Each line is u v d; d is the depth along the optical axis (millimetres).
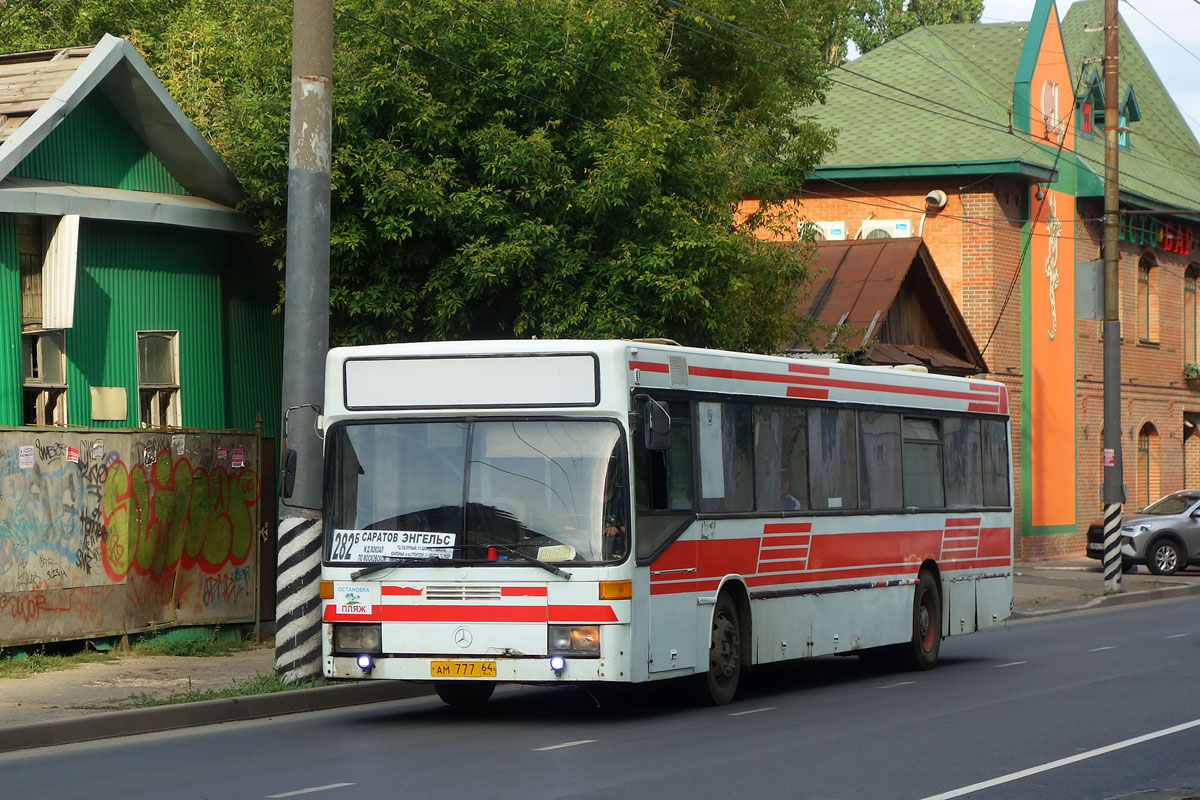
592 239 33062
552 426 21469
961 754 18844
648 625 21547
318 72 25469
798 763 18172
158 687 24859
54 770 18359
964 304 60656
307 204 25422
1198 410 79938
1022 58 65125
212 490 31844
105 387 31016
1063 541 67000
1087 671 28781
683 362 23047
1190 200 76812
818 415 26906
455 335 33500
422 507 21625
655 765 18078
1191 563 58938
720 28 45750
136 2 60094
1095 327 69938
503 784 16781
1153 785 16672
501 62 32625
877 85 67125
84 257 30672
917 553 29938
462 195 31766
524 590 21047
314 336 25375
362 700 25422
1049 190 65188
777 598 25266
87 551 28891
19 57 32625
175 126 32000
